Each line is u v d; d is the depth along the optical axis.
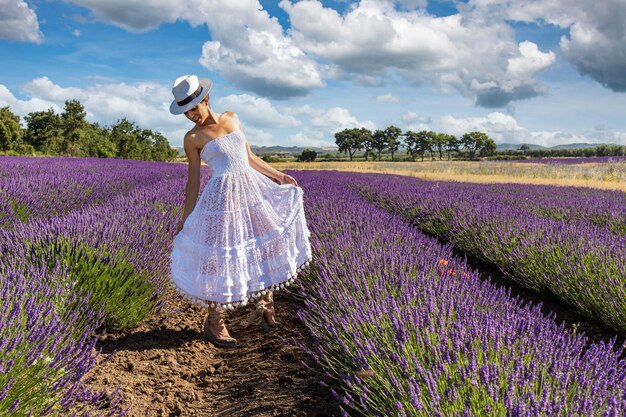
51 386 2.03
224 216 3.15
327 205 7.08
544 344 2.31
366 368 2.25
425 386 1.92
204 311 4.20
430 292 2.90
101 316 3.25
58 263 3.13
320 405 2.41
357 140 146.88
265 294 3.64
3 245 3.62
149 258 3.88
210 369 2.99
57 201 6.83
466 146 145.38
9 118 61.06
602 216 7.83
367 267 3.64
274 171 3.62
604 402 1.80
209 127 3.25
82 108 63.69
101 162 23.55
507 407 1.69
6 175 10.39
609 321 3.65
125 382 2.71
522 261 4.95
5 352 1.97
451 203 8.74
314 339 3.14
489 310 2.76
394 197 10.94
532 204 9.55
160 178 14.52
